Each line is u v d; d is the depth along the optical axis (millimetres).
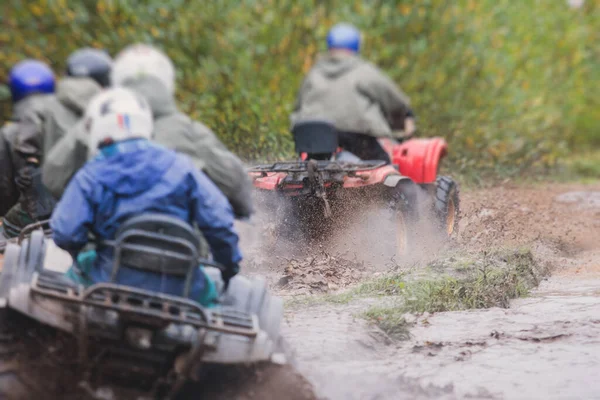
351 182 32000
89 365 15883
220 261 17062
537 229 40656
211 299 17234
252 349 16484
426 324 25250
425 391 19938
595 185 60094
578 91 79250
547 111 71812
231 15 57812
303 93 36375
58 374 16250
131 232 15586
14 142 23125
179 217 16219
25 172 23094
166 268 15977
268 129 48969
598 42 87750
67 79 22062
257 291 18219
